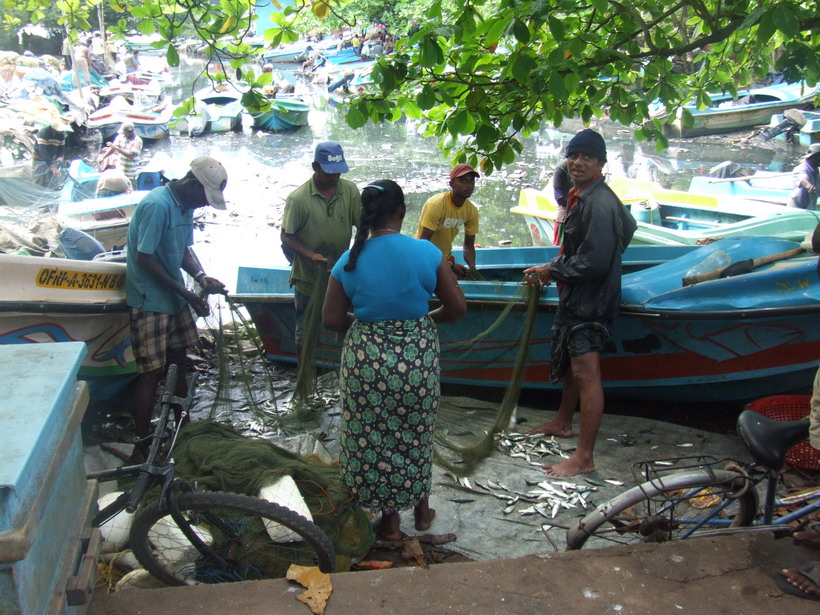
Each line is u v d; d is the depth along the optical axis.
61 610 2.31
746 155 18.36
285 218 5.42
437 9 4.70
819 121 18.45
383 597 2.91
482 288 5.68
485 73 5.43
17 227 7.23
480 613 2.84
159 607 2.84
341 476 3.88
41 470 2.19
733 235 8.27
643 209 9.82
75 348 2.71
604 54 5.21
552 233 9.51
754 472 3.40
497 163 5.93
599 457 5.02
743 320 4.97
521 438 5.27
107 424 5.79
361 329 3.57
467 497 4.56
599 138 4.57
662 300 5.19
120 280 5.38
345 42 35.34
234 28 5.45
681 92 6.64
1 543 1.94
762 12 4.02
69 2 6.14
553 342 5.04
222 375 5.59
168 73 35.62
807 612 2.83
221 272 10.35
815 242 3.45
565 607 2.87
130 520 3.60
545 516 4.35
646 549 3.18
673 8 5.28
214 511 3.45
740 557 3.12
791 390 5.35
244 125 24.56
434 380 3.62
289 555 3.48
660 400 5.84
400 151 20.17
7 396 2.34
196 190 5.00
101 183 10.99
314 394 5.54
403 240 3.52
